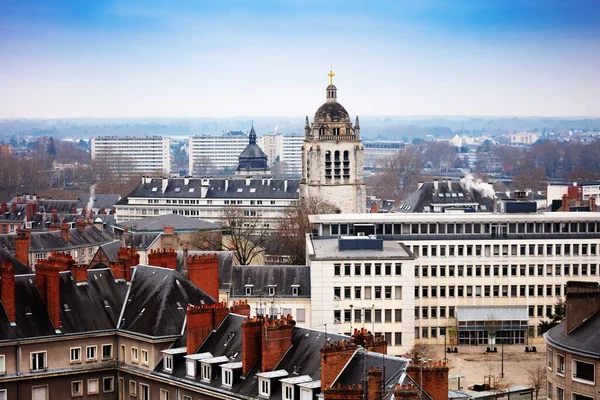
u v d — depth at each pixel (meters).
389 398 184.62
